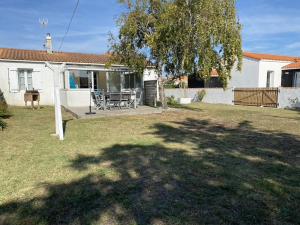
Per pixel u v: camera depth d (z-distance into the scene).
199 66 12.77
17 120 10.93
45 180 4.29
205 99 23.94
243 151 5.96
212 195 3.69
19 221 3.07
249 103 20.06
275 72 23.64
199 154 5.72
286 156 5.55
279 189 3.88
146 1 12.73
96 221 3.06
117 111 13.20
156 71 14.73
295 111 15.36
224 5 12.41
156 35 12.34
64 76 17.36
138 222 3.02
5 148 6.29
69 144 6.70
